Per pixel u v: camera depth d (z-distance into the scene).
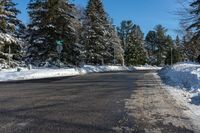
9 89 17.00
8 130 7.56
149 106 11.32
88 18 62.56
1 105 11.26
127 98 13.42
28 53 46.19
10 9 46.09
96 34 62.62
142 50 112.25
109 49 76.62
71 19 45.12
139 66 101.25
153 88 18.05
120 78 27.28
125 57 100.75
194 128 8.02
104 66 62.25
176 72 27.22
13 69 37.62
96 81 23.20
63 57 44.91
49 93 15.08
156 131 7.65
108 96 14.05
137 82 22.59
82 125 8.12
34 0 44.00
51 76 31.06
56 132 7.40
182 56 127.62
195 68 25.23
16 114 9.58
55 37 43.69
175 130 7.79
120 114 9.71
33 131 7.48
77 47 47.09
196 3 22.33
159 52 140.88
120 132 7.46
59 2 43.88
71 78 26.81
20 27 47.38
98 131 7.52
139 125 8.24
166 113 9.99
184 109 10.78
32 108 10.66
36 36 44.12
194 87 17.08
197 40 44.66
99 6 64.50
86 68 48.03
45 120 8.72
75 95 14.34
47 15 43.44
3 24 39.66
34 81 23.22
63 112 9.96
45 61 43.72
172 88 18.14
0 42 38.19
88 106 11.17
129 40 102.19
